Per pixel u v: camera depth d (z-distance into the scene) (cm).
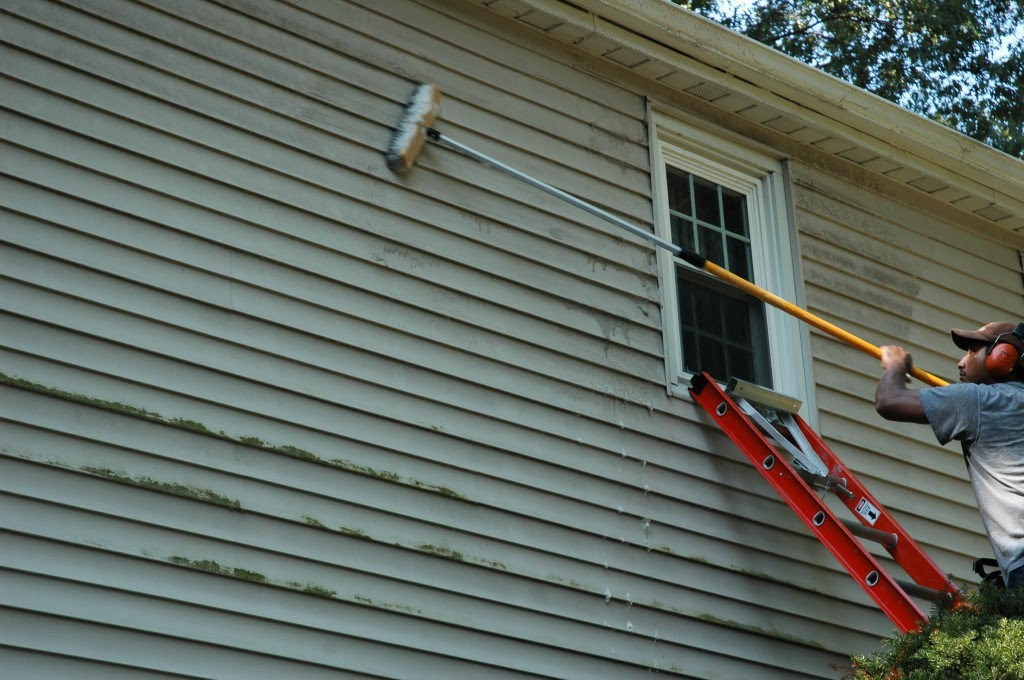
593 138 1088
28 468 753
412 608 862
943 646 796
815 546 1093
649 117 1136
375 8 991
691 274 1136
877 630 1100
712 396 1048
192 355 827
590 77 1105
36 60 826
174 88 873
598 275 1045
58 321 786
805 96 1185
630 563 977
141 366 807
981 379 909
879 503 1129
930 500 1196
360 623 839
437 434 912
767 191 1207
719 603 1016
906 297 1271
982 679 765
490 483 927
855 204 1267
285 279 878
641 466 1011
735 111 1190
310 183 910
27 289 783
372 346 902
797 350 1155
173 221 845
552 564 937
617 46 1099
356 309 903
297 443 850
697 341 1116
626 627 957
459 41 1030
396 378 906
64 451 766
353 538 853
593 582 952
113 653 747
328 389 873
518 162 1030
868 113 1220
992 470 856
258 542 815
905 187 1312
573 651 925
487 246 988
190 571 786
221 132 883
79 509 761
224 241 860
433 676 859
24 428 759
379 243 930
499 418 946
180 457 803
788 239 1197
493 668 886
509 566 915
